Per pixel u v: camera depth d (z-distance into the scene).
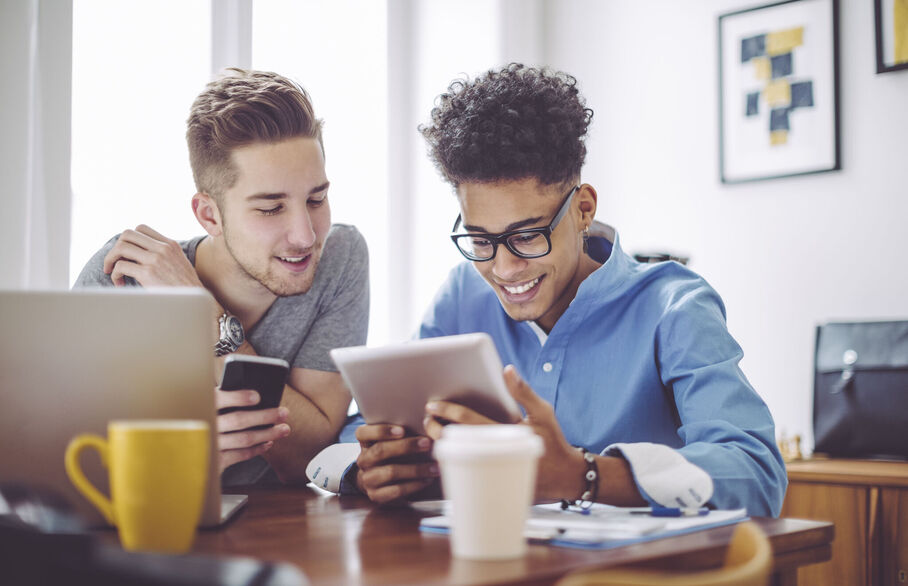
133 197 2.32
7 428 0.91
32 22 2.07
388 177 2.93
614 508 1.06
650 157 3.04
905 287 2.52
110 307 0.91
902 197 2.54
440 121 1.40
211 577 0.57
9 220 2.00
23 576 0.60
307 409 1.65
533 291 1.37
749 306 2.79
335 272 1.80
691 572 0.81
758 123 2.79
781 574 0.93
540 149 1.29
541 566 0.74
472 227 1.34
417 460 1.16
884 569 2.06
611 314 1.45
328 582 0.70
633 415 1.40
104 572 0.59
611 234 1.53
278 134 1.60
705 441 1.17
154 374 0.92
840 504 2.13
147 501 0.78
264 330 1.75
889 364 2.30
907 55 2.54
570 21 3.26
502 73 1.38
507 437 0.78
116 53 2.30
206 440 0.82
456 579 0.70
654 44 3.05
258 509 1.14
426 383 1.04
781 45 2.76
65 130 2.12
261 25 2.63
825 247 2.66
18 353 0.91
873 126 2.60
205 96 1.66
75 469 0.82
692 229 2.93
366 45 2.88
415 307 2.96
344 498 1.26
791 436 2.68
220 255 1.72
